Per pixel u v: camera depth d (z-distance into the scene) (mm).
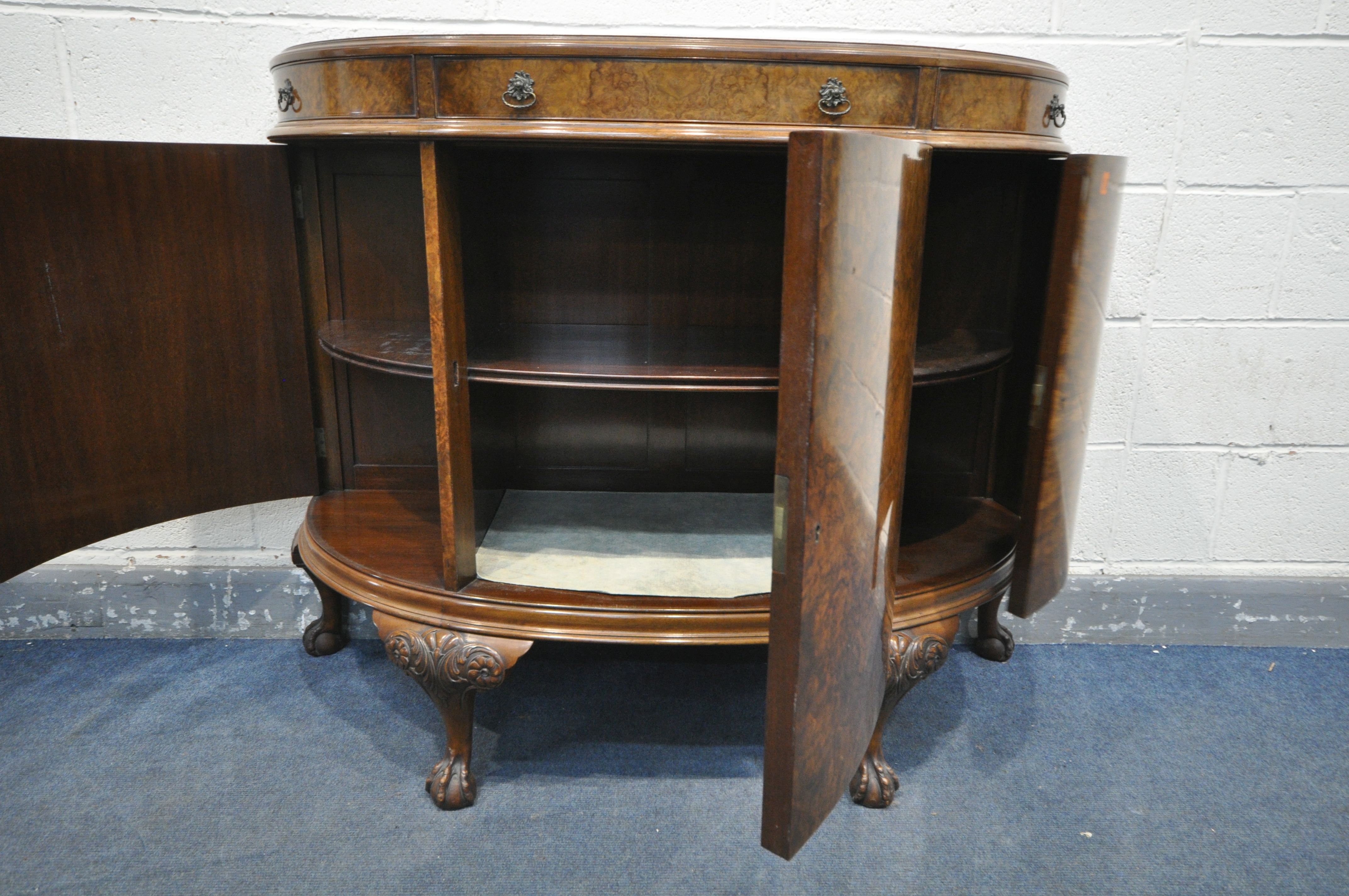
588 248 1229
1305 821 1077
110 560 1444
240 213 1154
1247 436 1430
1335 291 1360
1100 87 1297
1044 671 1411
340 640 1418
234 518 1435
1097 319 1062
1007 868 998
